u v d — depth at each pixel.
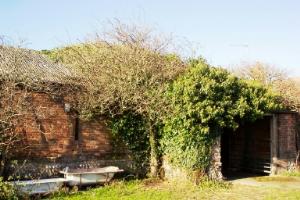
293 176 18.19
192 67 15.78
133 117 16.62
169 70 15.79
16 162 13.23
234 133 21.17
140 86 15.86
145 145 16.78
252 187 15.16
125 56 15.84
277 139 18.80
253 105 16.25
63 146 15.12
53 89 14.92
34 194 12.54
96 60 15.94
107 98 15.45
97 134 15.99
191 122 14.89
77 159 15.44
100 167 15.87
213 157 15.70
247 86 16.25
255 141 19.91
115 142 16.33
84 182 13.99
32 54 17.92
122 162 16.44
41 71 15.43
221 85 15.15
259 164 19.55
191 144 15.11
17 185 12.16
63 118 15.21
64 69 16.67
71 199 12.30
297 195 13.64
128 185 14.79
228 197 13.22
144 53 15.89
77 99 15.52
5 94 13.01
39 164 14.46
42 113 14.61
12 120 13.39
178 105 14.94
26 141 14.18
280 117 18.98
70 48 18.88
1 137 13.12
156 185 14.95
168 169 16.02
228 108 15.39
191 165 15.08
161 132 16.25
